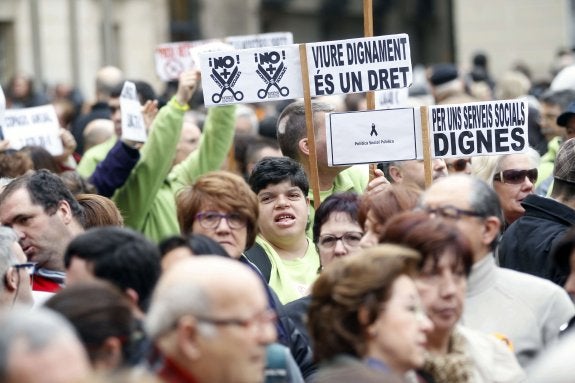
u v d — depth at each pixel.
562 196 10.35
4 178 11.92
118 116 15.00
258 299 6.30
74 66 31.16
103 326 6.54
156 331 6.30
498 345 7.96
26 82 27.92
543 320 8.51
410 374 7.31
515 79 23.06
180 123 12.94
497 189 11.88
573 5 49.03
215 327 6.22
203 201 9.09
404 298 6.95
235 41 16.19
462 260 7.50
